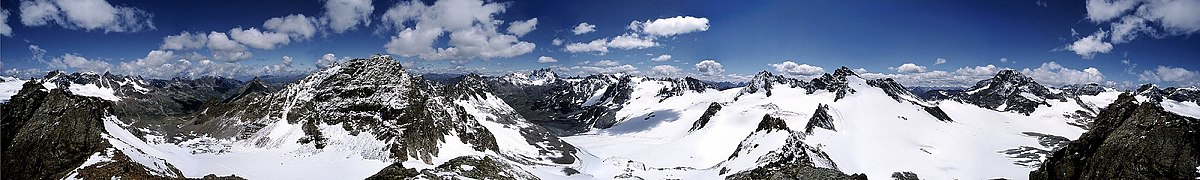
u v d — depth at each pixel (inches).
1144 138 2564.0
